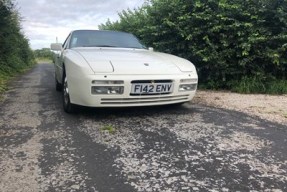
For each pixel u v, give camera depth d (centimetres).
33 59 3484
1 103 483
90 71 332
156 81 349
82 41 463
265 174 218
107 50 416
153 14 727
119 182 204
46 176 213
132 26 1030
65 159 244
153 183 203
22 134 309
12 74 1210
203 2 655
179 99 378
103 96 334
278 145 279
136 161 240
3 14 1150
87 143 282
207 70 659
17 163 235
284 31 599
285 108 440
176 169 225
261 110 426
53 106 451
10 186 198
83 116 381
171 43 692
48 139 293
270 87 601
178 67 380
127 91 338
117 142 284
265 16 617
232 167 229
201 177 212
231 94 579
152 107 432
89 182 204
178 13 673
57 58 546
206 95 562
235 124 350
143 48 488
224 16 616
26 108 437
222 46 625
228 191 192
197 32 628
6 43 1293
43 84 794
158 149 266
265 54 595
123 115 386
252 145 279
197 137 300
